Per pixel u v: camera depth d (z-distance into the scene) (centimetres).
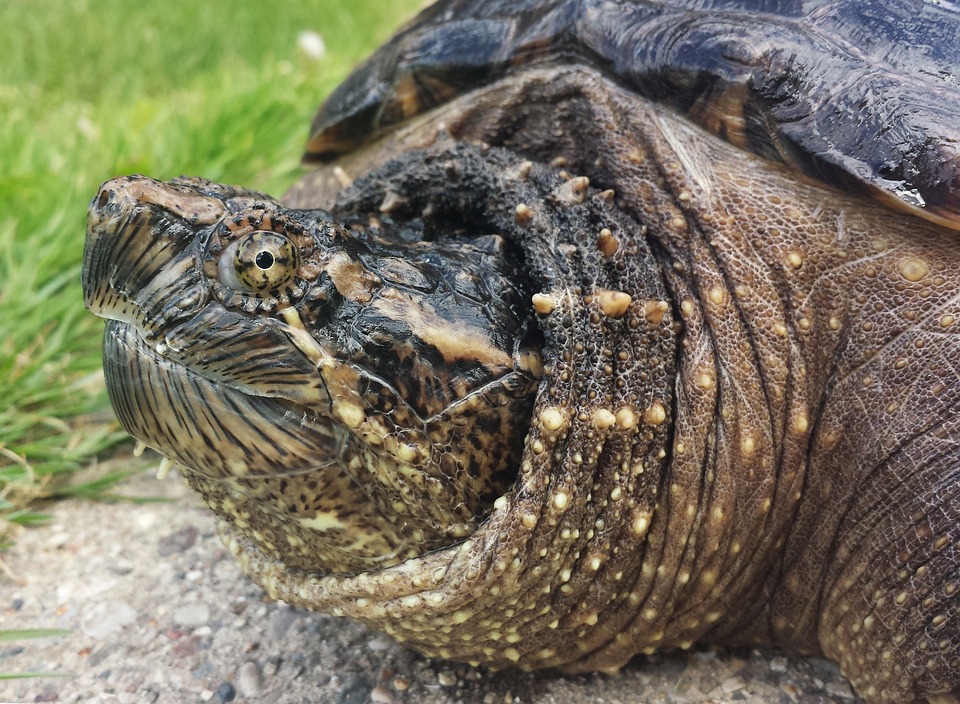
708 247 19
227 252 16
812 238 19
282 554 19
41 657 23
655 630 20
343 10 88
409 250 18
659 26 20
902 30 19
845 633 20
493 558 17
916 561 18
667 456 19
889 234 19
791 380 19
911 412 18
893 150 17
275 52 74
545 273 18
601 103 20
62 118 55
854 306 19
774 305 19
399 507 17
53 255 36
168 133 48
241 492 17
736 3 20
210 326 16
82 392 32
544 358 17
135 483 30
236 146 47
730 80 19
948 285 18
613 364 18
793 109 18
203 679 22
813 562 20
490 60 22
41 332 33
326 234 16
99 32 81
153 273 16
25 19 86
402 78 23
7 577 26
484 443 17
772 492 19
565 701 21
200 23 84
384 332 16
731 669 22
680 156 19
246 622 24
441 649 20
